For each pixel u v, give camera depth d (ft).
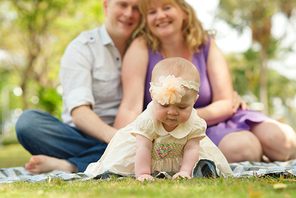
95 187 4.05
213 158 6.03
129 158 5.92
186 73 5.30
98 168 6.28
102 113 8.92
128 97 8.19
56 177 5.29
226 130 7.88
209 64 8.80
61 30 38.60
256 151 7.59
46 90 26.30
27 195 3.66
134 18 8.84
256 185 3.87
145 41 8.71
